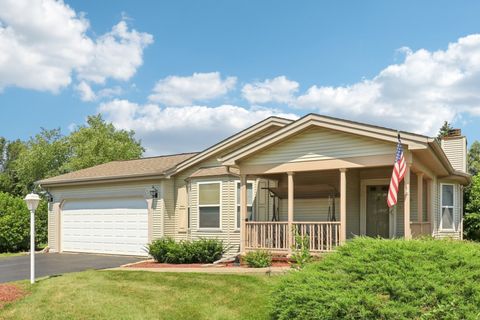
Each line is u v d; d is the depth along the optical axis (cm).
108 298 1019
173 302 984
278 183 1734
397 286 613
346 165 1334
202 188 1789
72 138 4797
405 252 674
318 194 1609
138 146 5434
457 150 2162
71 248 2166
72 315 916
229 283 1105
